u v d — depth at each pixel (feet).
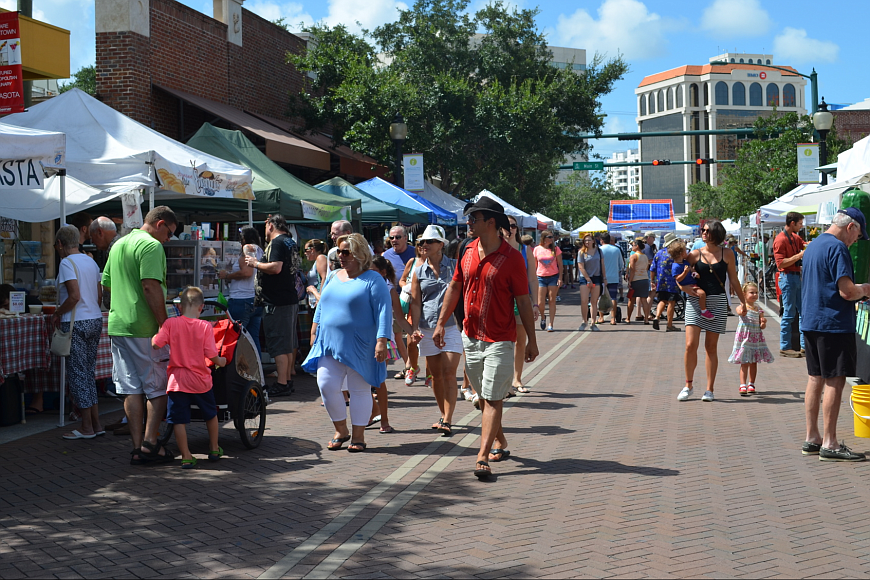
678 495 19.47
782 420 28.14
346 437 25.26
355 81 88.79
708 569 14.78
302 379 39.47
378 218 59.88
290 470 22.52
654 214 115.34
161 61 68.54
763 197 113.29
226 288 37.65
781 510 18.19
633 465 22.40
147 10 66.69
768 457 23.09
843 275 22.25
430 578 14.56
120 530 17.46
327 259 35.63
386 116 88.43
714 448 24.23
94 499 19.80
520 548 16.03
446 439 26.32
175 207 43.50
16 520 18.19
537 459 23.35
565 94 104.58
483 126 95.45
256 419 25.66
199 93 73.77
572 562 15.24
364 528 17.37
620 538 16.49
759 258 93.76
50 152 27.04
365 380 24.32
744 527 17.06
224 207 43.68
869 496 19.20
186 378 22.76
